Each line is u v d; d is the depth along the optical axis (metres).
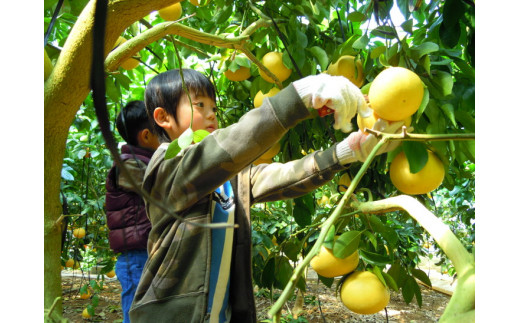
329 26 1.36
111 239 1.33
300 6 1.22
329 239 0.91
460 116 0.89
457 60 0.92
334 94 0.67
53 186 0.52
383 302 0.92
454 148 0.93
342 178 1.34
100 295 4.39
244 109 1.67
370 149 0.85
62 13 1.21
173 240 0.90
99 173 3.33
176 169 0.81
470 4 0.85
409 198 0.64
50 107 0.51
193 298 0.87
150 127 1.45
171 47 1.72
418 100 0.76
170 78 1.06
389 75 0.75
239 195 1.04
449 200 4.02
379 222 0.97
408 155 0.82
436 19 1.04
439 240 0.52
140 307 0.90
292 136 1.42
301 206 1.38
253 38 1.28
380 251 1.47
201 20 1.75
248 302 1.00
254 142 0.73
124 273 1.30
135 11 0.52
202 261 0.90
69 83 0.51
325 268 0.94
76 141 2.76
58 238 0.51
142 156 1.29
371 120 0.82
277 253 1.25
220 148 0.75
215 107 1.11
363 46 0.91
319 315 3.47
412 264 2.47
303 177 0.96
